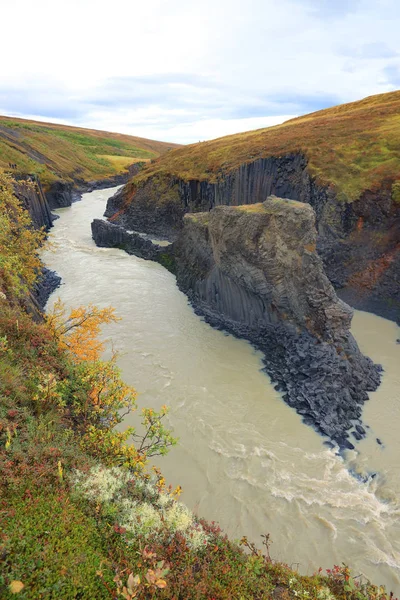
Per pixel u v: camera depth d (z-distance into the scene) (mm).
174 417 24172
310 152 54000
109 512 9266
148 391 26797
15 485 8828
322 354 27516
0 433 10578
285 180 57250
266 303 33188
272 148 61625
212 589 8484
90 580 7398
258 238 32219
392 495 18984
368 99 88062
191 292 43906
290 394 26484
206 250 41688
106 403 14688
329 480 19953
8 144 103688
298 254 29969
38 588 6793
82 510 9234
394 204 43094
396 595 14562
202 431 23047
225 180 63562
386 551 16312
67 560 7551
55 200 100625
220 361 31391
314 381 26391
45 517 8344
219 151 73688
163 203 73250
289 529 17203
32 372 14375
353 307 41969
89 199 116938
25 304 23156
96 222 68938
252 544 11047
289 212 30297
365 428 23797
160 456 20719
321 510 18234
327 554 16141
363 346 34156
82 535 8375
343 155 51938
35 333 17266
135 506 9789
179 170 73875
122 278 51250
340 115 73875
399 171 44781
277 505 18391
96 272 53594
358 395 26203
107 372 15438
